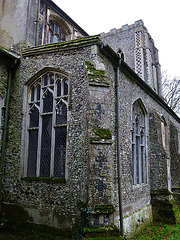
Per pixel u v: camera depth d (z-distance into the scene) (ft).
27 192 22.24
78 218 18.60
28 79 24.98
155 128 33.94
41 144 23.26
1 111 25.03
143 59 63.93
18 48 27.20
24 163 23.48
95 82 20.15
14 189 23.17
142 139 32.91
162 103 42.04
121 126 24.68
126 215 23.12
